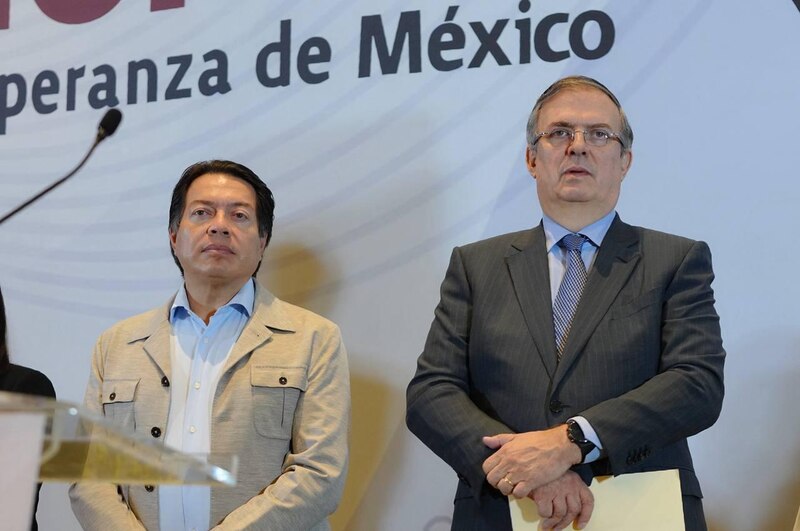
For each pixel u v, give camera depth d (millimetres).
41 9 3992
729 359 3146
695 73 3293
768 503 3064
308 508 2691
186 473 1496
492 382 2533
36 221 3873
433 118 3510
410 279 3465
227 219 3053
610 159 2695
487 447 2393
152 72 3838
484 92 3471
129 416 2871
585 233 2693
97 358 3041
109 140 3844
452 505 3314
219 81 3758
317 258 3564
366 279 3506
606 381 2443
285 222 3613
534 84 3428
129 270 3756
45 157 3904
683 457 2498
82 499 2783
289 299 3566
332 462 2773
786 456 3068
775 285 3143
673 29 3328
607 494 2330
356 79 3605
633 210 3283
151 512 2770
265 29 3736
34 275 3842
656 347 2498
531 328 2535
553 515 2305
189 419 2846
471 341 2605
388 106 3561
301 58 3678
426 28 3557
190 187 3127
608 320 2504
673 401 2369
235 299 3016
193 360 2939
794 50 3221
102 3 3930
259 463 2793
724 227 3205
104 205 3818
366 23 3625
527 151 2873
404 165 3520
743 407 3117
